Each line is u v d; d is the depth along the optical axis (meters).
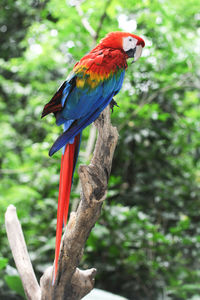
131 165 4.99
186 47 4.38
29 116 5.15
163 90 4.45
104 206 4.15
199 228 4.61
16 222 2.09
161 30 4.23
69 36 4.26
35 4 6.00
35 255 3.93
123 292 4.44
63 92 1.95
